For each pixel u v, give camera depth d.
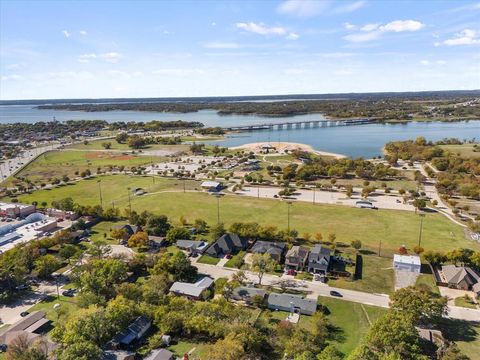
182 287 96.69
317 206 170.50
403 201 176.12
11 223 146.12
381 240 130.62
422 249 115.69
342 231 139.50
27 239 133.25
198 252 121.31
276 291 98.69
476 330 80.44
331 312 88.44
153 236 133.75
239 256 116.00
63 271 110.88
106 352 70.19
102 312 77.88
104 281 95.00
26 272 103.44
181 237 131.12
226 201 180.12
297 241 130.00
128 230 135.62
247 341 71.62
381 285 101.00
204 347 74.81
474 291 95.38
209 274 108.06
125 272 101.44
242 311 80.62
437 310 80.25
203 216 159.00
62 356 62.59
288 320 84.81
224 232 131.38
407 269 108.62
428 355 70.62
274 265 108.19
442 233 136.38
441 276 105.12
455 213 156.88
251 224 133.12
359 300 93.50
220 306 83.06
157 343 74.62
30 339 73.75
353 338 78.00
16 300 95.88
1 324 85.19
